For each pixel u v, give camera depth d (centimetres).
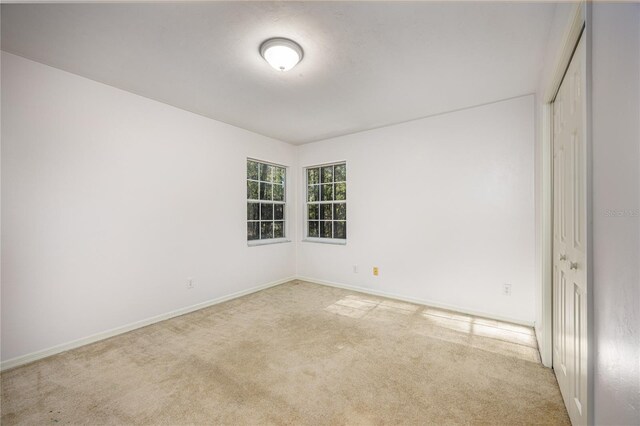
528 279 289
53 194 235
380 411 165
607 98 85
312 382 193
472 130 322
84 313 251
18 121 219
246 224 409
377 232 400
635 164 68
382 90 278
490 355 229
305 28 185
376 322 298
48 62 228
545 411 164
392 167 384
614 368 82
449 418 159
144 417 161
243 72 243
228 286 380
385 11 170
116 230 273
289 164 482
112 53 215
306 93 285
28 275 222
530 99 288
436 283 348
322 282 463
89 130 256
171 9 167
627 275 73
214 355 230
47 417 161
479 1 161
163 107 311
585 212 101
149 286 297
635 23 66
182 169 329
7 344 212
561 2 150
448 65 232
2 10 167
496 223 308
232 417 161
